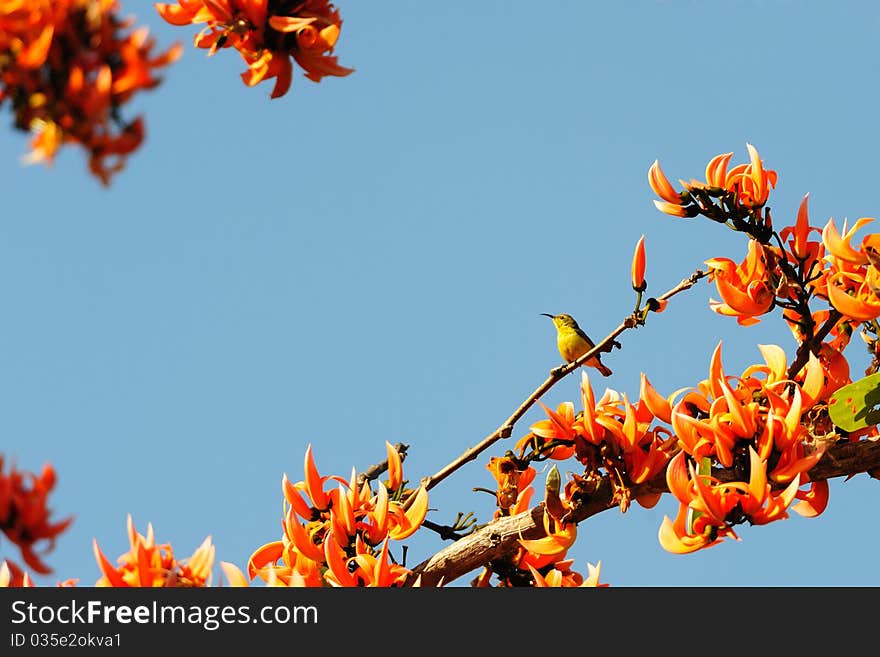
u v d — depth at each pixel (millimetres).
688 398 7152
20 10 3467
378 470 8055
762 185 7676
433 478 7977
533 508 7473
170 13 5113
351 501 7211
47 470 3916
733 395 6539
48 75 3494
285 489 7324
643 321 7789
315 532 7254
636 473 7129
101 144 3520
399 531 7375
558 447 7566
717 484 6520
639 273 7820
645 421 7297
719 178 7734
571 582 7461
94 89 3461
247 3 5000
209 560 5508
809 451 6949
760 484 6160
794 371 7691
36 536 3859
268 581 6688
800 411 6469
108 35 3529
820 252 7848
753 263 7754
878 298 7090
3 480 3826
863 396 7000
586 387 7199
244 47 5066
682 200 7711
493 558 7480
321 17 5125
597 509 7219
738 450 6535
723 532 6215
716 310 7941
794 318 7723
